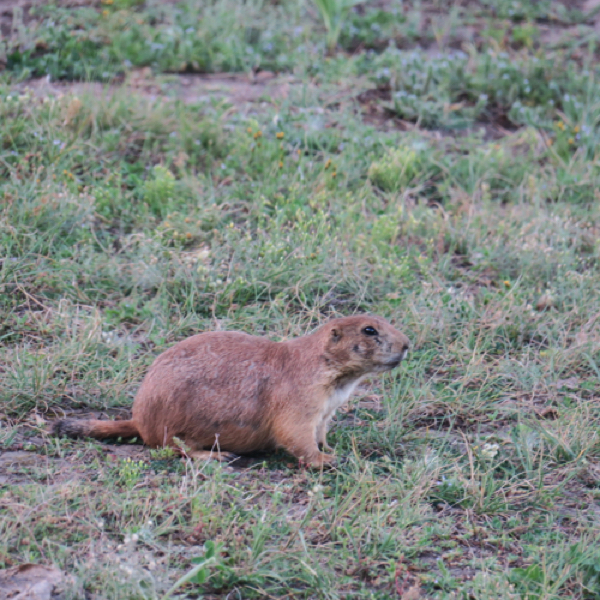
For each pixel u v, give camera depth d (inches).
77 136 757.3
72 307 563.2
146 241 620.4
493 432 476.7
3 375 479.8
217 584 330.0
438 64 983.0
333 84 944.3
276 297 583.5
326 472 421.4
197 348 432.1
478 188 789.2
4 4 1043.3
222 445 430.6
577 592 343.0
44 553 339.3
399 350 418.3
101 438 438.0
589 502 412.8
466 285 632.4
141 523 358.0
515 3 1213.1
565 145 855.1
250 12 1107.3
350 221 685.9
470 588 339.9
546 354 547.5
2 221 612.1
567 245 700.7
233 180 743.7
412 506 391.5
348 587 339.0
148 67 956.0
